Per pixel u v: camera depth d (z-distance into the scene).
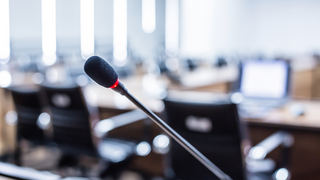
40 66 4.66
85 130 1.92
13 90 2.16
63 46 8.09
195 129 1.48
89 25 8.69
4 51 6.89
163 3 10.98
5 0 6.88
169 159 1.66
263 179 1.63
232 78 3.84
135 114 2.19
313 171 2.13
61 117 1.99
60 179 0.85
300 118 1.86
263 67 2.32
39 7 7.60
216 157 1.49
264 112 1.97
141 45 10.20
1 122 2.76
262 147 1.62
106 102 2.37
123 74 3.83
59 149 2.09
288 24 9.86
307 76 4.95
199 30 11.07
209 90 3.48
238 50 10.57
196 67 5.62
